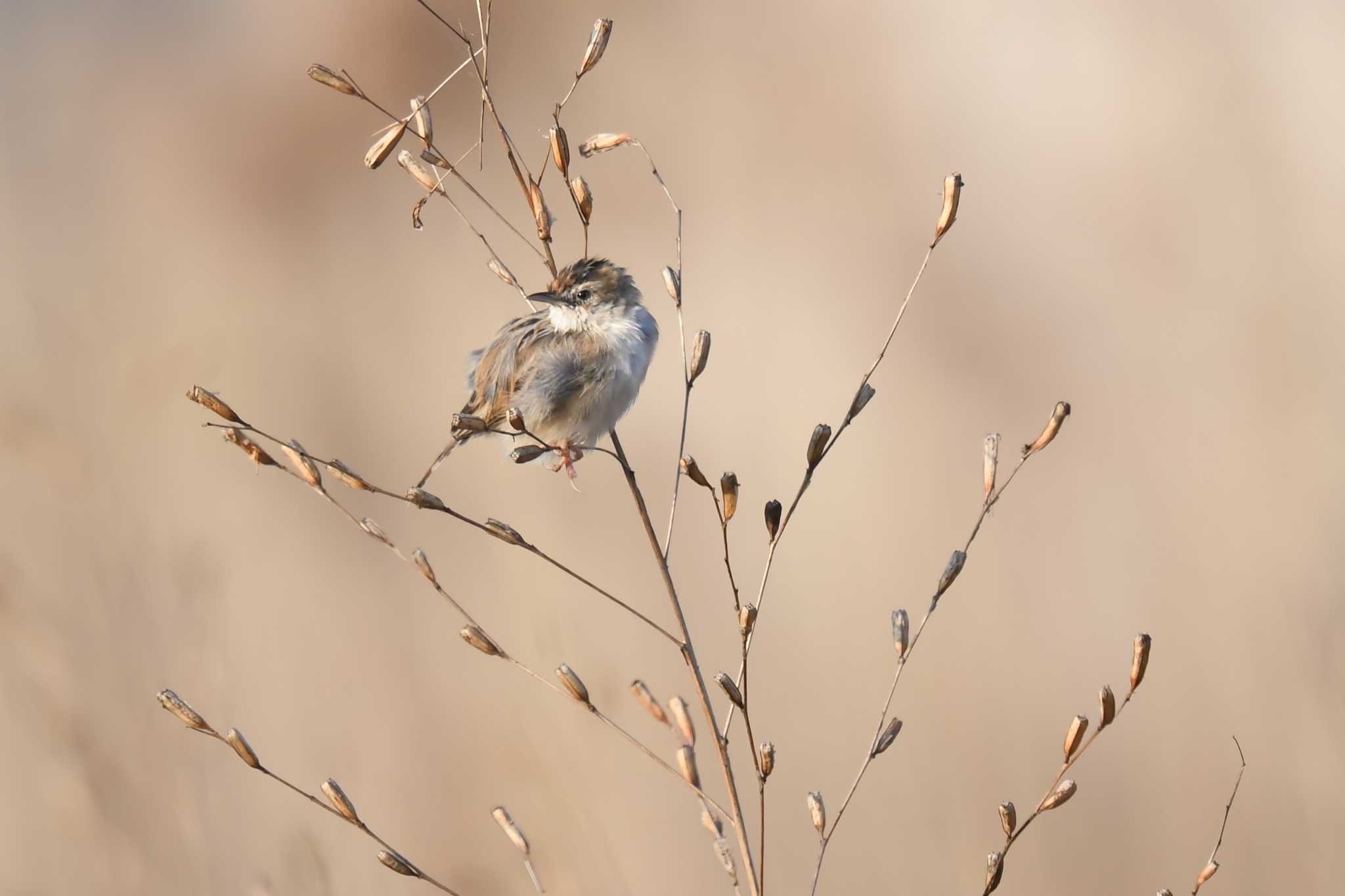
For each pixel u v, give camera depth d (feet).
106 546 29.68
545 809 28.66
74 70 91.25
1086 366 48.44
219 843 27.04
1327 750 30.73
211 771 28.19
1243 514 38.58
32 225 72.18
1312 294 47.06
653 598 38.27
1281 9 64.80
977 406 48.37
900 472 44.50
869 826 31.81
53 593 28.17
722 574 39.96
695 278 58.59
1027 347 50.55
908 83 70.13
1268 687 32.86
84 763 26.53
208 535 36.50
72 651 27.53
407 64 75.97
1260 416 42.98
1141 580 37.47
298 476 15.42
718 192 64.39
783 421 47.55
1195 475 41.50
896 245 58.75
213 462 43.11
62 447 31.30
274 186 73.82
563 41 74.49
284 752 31.86
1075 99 65.26
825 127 67.67
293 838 26.48
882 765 33.27
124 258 66.49
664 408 48.85
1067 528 40.68
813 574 39.99
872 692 35.42
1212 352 47.09
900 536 41.32
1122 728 33.94
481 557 38.14
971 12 74.02
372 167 16.76
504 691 32.78
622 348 25.41
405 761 32.01
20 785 27.25
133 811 26.55
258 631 35.17
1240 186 54.39
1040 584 38.68
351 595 38.01
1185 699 33.76
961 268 56.59
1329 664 31.60
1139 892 30.60
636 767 32.09
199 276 64.23
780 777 32.99
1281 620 34.12
